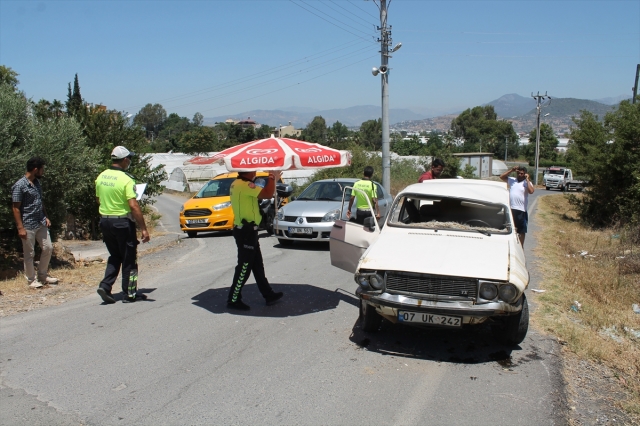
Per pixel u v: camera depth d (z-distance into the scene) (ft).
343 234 21.66
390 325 20.01
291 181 115.24
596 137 66.90
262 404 13.32
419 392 14.12
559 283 27.86
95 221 53.11
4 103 27.32
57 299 23.47
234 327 19.53
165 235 47.01
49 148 29.17
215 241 43.37
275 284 26.68
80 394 13.85
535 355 17.01
